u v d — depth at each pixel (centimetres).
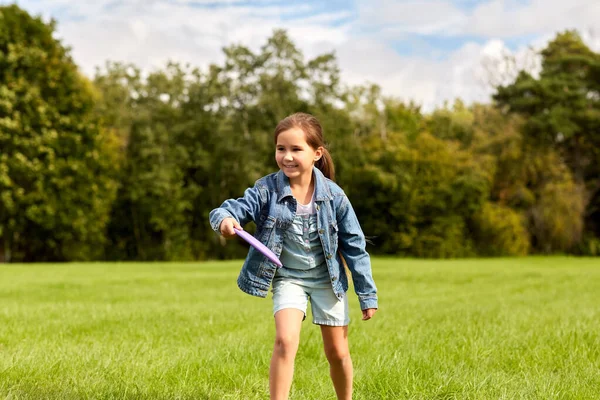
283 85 3534
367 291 348
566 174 3850
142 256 3703
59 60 3034
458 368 440
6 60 2792
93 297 1129
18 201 2858
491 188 3981
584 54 4356
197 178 3822
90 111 3095
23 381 394
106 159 3195
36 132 2886
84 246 3384
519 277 1736
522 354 501
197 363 450
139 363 447
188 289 1325
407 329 642
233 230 310
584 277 1720
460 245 3728
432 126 4272
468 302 1051
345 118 3638
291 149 337
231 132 3541
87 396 357
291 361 320
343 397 347
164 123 3716
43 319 736
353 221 349
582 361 476
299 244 339
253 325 684
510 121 4041
